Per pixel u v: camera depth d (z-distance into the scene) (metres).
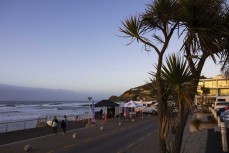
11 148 18.16
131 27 5.49
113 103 41.91
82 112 105.06
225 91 93.62
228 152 12.13
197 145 14.80
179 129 5.18
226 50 5.50
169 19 5.29
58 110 129.12
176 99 5.29
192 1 4.96
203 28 4.92
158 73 5.24
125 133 26.53
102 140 21.83
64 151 17.03
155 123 37.56
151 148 17.45
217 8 5.24
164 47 5.36
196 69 5.27
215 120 25.12
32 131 28.59
